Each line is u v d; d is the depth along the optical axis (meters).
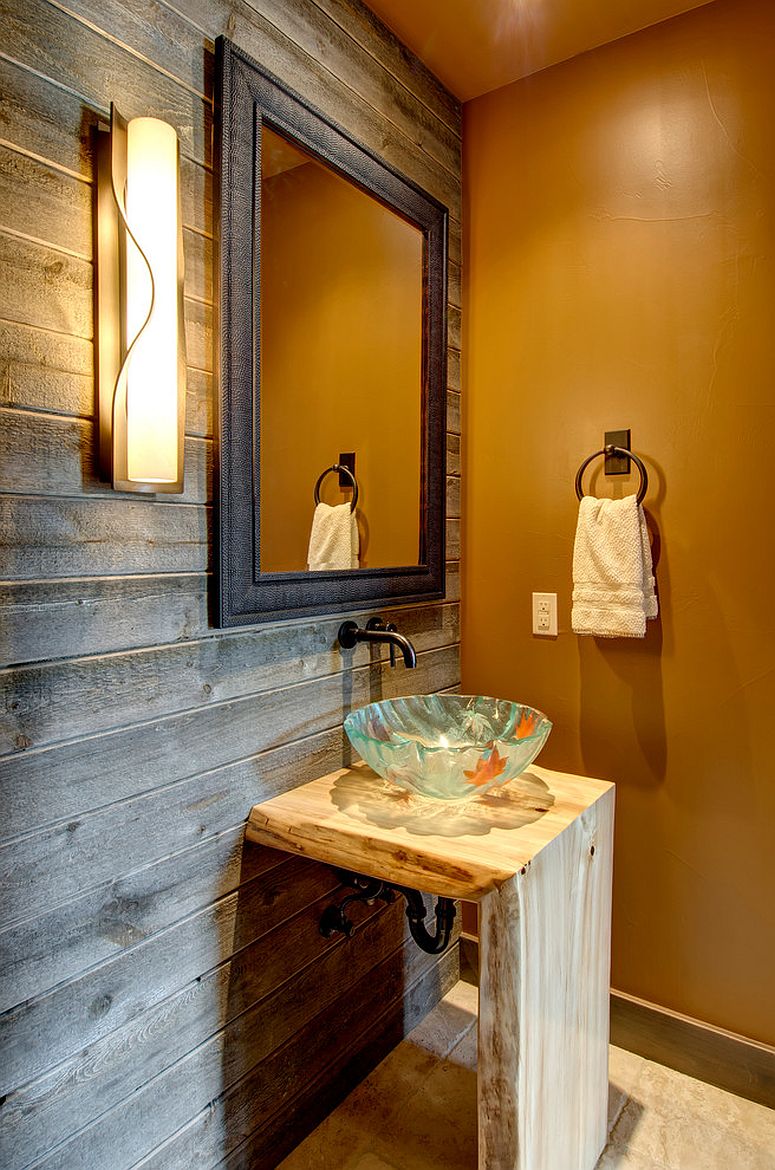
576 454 1.88
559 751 1.93
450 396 2.02
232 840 1.37
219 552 1.31
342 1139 1.56
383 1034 1.81
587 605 1.74
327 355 1.57
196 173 1.26
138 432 1.10
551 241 1.90
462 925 2.13
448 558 2.04
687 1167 1.49
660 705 1.77
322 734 1.59
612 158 1.80
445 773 1.28
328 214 1.55
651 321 1.75
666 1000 1.78
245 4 1.35
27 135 1.02
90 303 1.10
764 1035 1.66
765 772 1.65
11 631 1.01
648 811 1.80
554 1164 1.31
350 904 1.68
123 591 1.16
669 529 1.74
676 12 1.68
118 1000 1.16
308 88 1.50
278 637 1.47
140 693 1.19
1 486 1.00
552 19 1.70
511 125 1.96
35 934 1.05
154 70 1.18
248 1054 1.42
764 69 1.60
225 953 1.36
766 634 1.63
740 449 1.65
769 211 1.60
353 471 1.65
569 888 1.33
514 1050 1.15
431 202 1.87
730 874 1.70
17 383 1.01
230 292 1.31
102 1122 1.14
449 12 1.68
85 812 1.11
